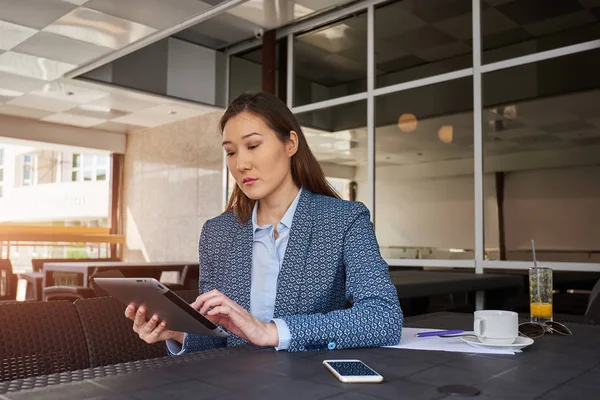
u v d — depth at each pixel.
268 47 5.81
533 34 4.28
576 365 0.86
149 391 0.69
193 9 3.96
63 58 4.98
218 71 6.50
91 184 9.04
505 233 4.46
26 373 1.23
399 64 4.98
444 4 4.70
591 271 3.83
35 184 9.62
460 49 4.64
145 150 8.27
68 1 3.80
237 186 1.29
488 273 4.16
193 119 7.44
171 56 6.11
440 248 4.70
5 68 5.29
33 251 7.66
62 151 8.62
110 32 4.37
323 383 0.73
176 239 7.62
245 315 0.95
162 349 1.56
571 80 4.17
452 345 1.02
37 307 1.33
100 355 1.39
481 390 0.70
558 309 3.68
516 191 4.49
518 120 4.44
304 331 0.96
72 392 0.68
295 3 5.13
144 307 0.95
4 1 3.80
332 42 5.47
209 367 0.82
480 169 4.41
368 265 1.12
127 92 5.96
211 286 1.27
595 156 4.41
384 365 0.85
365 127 5.19
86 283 4.45
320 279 1.16
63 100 6.58
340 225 1.19
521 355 0.95
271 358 0.90
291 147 1.23
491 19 4.46
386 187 5.04
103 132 8.41
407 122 4.93
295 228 1.19
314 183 1.29
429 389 0.71
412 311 3.45
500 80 4.44
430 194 4.78
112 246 8.55
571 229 4.48
